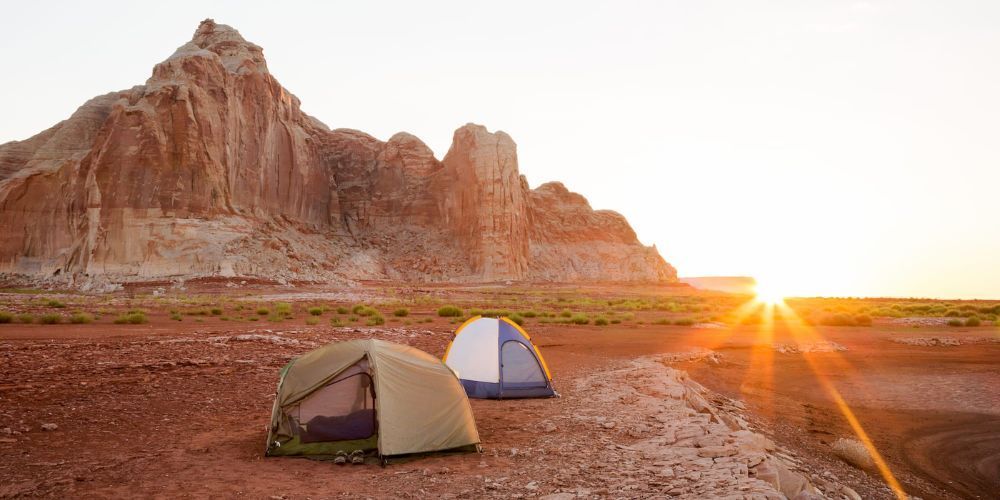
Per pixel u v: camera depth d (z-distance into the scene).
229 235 90.94
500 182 128.62
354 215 135.75
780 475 8.45
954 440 13.66
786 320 46.41
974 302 99.44
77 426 10.79
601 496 7.14
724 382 20.16
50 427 10.51
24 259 91.44
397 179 140.25
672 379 17.25
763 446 10.42
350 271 112.00
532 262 143.88
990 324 43.56
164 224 86.31
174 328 29.52
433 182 139.00
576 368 19.98
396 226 136.38
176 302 54.84
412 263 123.81
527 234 141.38
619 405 13.45
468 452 9.53
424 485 7.75
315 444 9.28
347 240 127.12
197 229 88.06
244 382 15.36
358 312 44.97
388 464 8.83
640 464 8.59
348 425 9.41
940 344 30.94
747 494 6.90
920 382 20.58
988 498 10.07
